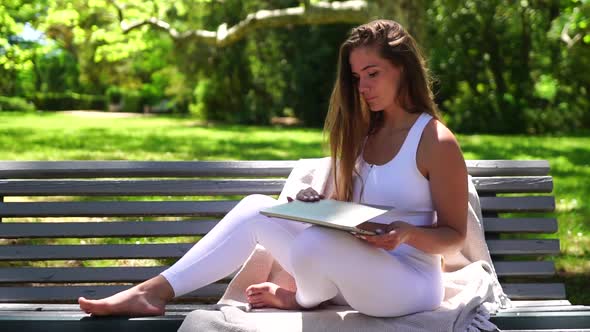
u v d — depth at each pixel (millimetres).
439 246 2457
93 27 11805
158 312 2590
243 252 2707
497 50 19938
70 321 2504
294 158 10875
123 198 6309
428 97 2668
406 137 2605
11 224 3123
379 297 2439
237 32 11844
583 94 20391
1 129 16344
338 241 2398
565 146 13773
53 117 24750
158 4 12250
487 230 3195
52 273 3113
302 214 2348
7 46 10648
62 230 3131
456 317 2479
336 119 2764
